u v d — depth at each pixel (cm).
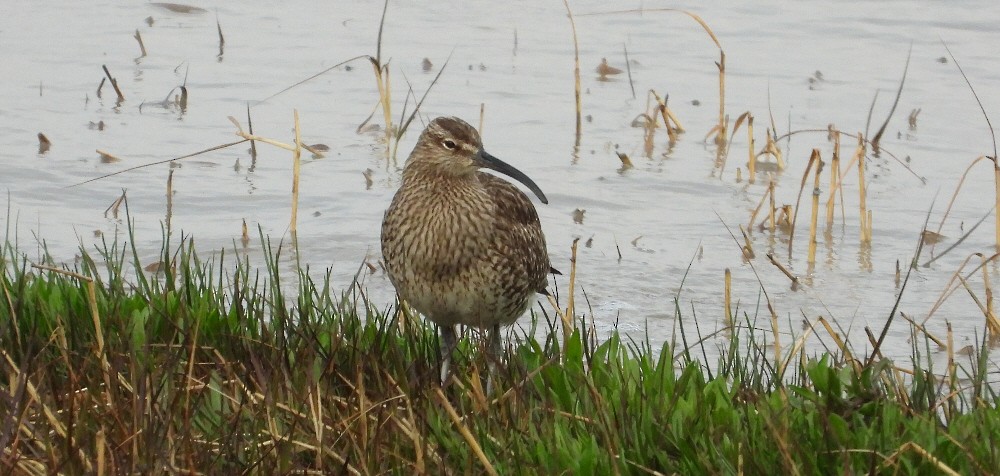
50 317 905
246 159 1616
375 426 793
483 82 1934
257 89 1873
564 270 1320
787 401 800
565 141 1711
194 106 1794
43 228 1362
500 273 975
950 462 741
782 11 2322
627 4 2356
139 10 2261
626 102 1872
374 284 1262
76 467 717
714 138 1727
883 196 1558
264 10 2295
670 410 792
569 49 2106
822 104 1861
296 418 773
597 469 735
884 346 1147
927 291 1286
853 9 2328
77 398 784
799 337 1154
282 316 912
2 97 1781
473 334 1010
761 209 1515
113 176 1522
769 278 1317
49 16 2202
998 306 1248
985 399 880
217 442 766
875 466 709
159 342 902
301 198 1491
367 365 884
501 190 1010
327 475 746
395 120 1767
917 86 1931
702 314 1220
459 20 2269
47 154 1577
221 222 1419
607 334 1170
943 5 2353
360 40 2125
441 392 778
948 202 1537
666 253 1377
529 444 771
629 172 1611
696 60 2067
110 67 1939
